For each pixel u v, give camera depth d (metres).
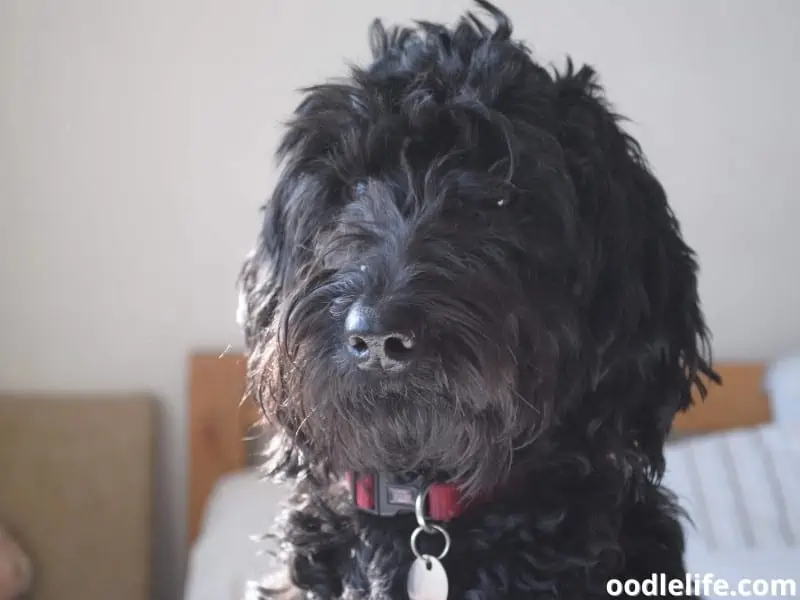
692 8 2.65
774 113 2.72
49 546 2.38
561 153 1.10
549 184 1.09
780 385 2.57
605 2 2.62
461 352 0.94
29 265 2.50
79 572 2.38
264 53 2.51
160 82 2.49
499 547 1.10
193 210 2.53
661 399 1.20
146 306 2.55
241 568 1.84
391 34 1.49
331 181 1.18
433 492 1.10
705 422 2.63
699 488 2.12
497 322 0.98
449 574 1.09
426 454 1.02
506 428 1.00
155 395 2.58
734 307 2.78
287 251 1.23
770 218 2.75
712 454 2.21
